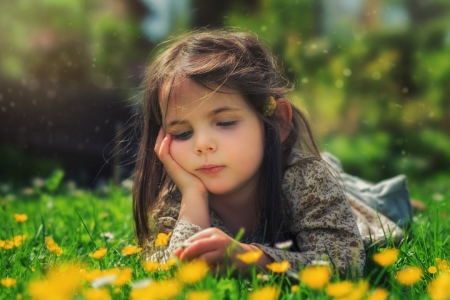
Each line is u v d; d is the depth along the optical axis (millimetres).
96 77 8180
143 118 2311
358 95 7953
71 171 6953
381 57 7965
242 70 1939
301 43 8047
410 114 7926
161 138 2070
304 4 8273
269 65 2156
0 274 1835
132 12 8664
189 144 1921
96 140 7051
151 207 2168
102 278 1309
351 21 8383
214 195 2043
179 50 2082
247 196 2043
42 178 6789
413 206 3229
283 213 1964
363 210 2627
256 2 8297
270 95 1983
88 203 3658
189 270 1366
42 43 8117
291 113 2105
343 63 7938
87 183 6879
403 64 7977
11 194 4836
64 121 7082
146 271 1735
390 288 1701
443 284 1380
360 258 1853
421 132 7848
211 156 1884
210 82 1889
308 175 1975
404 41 7961
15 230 2785
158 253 1918
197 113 1891
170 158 1979
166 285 1353
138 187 2199
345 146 7516
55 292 1236
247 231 2109
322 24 8336
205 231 1688
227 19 8156
